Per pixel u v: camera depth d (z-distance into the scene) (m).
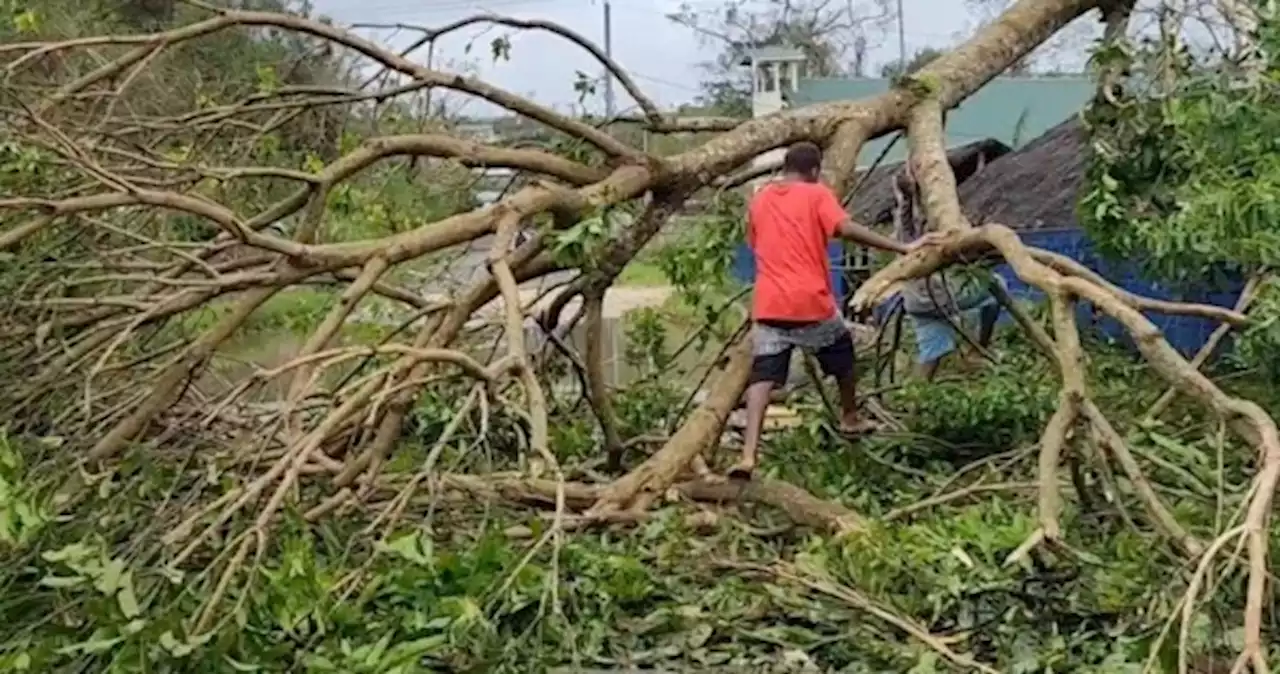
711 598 5.10
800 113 7.76
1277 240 6.31
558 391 8.41
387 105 7.71
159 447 6.07
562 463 7.52
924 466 7.36
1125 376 7.94
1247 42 7.81
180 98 8.59
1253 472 5.91
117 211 6.65
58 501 4.84
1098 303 5.50
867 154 17.22
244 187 7.22
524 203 6.45
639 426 8.18
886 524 5.68
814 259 6.41
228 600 4.34
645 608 5.08
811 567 5.18
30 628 4.27
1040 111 22.36
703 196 8.01
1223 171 6.99
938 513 6.14
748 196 8.37
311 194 6.54
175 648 3.83
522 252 6.76
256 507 5.12
